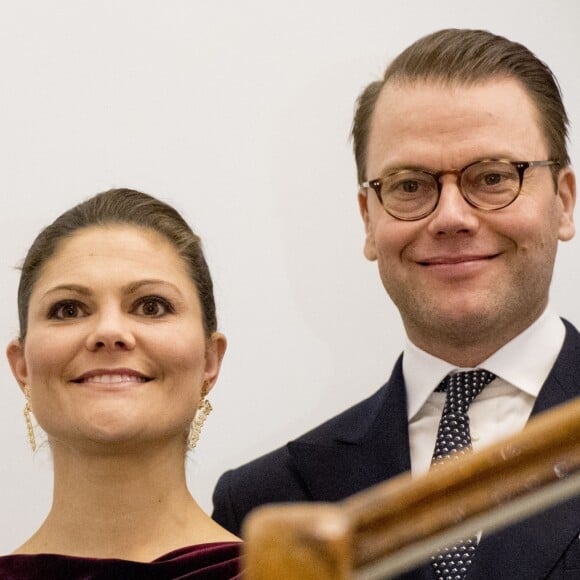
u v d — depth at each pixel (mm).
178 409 2992
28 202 4402
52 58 4465
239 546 3018
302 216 4375
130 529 3039
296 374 4324
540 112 3230
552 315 3309
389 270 3195
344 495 3254
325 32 4453
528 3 4438
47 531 3105
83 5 4492
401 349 4312
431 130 3131
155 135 4441
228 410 4312
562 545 2822
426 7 4438
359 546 652
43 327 3016
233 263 4383
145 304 3041
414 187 3137
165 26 4484
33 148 4426
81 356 2955
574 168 4355
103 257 3059
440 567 2932
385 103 3266
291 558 636
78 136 4438
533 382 3166
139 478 3033
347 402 4305
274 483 3402
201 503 4273
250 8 4496
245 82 4449
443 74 3193
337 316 4332
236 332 4348
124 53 4473
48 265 3098
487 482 664
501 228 3059
